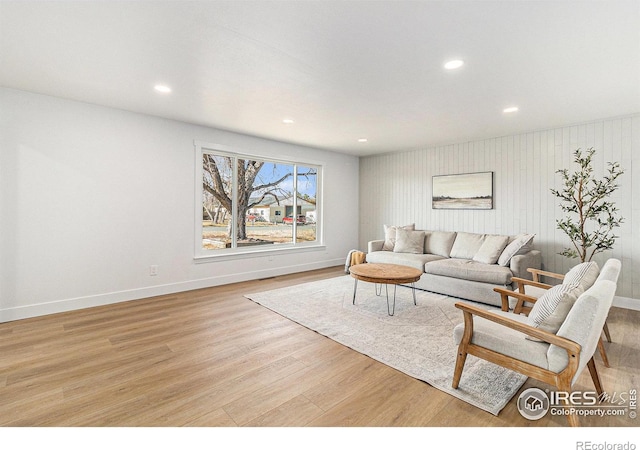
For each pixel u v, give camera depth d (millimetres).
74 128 3303
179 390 1893
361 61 2340
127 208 3678
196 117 3855
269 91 2957
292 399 1810
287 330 2861
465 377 2047
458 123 3963
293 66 2432
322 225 6023
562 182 4082
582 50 2143
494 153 4691
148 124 3799
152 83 2803
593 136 3846
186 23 1867
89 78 2707
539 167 4266
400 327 2922
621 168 3652
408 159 5824
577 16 1757
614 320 3201
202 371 2123
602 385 1979
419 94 2994
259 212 5199
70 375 2059
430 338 2676
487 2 1640
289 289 4297
